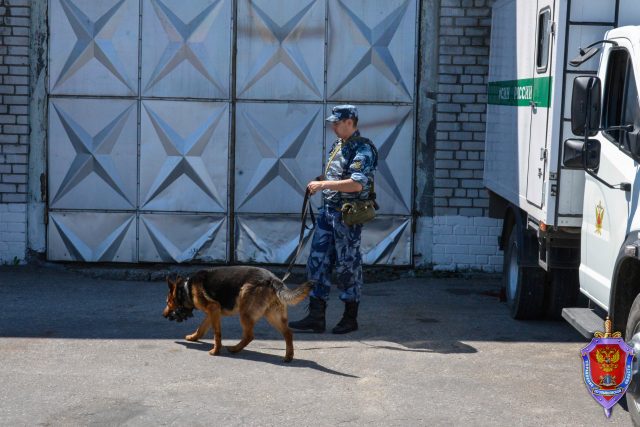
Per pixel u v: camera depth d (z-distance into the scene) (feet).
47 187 34.14
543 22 23.16
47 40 33.60
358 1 33.63
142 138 34.01
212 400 18.67
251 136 34.04
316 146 34.12
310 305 24.97
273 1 33.60
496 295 30.91
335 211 24.14
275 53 33.78
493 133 30.42
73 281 32.32
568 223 21.75
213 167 34.12
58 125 33.91
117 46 33.68
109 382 19.86
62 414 17.67
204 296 22.25
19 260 34.27
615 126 19.19
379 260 34.50
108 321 26.14
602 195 19.76
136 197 34.24
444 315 27.63
